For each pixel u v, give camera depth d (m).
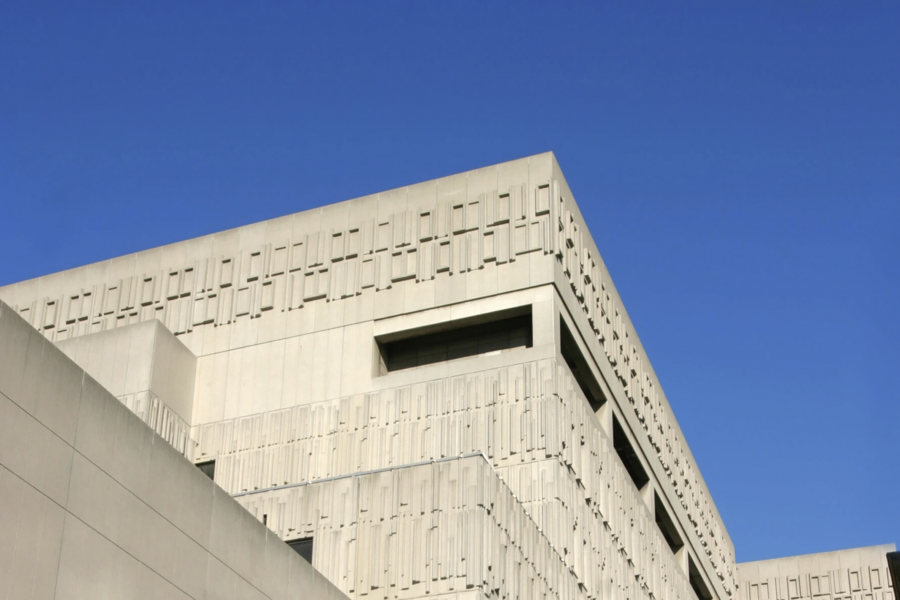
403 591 35.94
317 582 31.14
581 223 53.50
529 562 39.59
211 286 52.47
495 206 50.00
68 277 55.41
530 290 47.84
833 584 72.88
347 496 38.00
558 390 45.81
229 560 27.38
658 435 61.84
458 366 47.38
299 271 51.53
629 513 52.94
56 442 22.59
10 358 21.86
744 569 75.62
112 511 23.72
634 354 59.72
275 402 48.94
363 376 48.31
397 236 50.75
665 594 55.84
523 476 44.31
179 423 48.78
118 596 23.45
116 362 48.28
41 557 21.72
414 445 45.91
